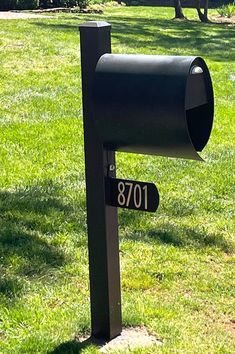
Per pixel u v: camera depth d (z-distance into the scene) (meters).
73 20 19.48
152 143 3.46
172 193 6.59
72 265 4.93
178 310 4.39
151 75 3.36
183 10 31.00
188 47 16.73
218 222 5.95
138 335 4.05
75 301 4.44
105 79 3.47
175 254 5.23
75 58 13.13
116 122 3.48
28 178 6.82
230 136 9.09
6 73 11.61
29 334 4.01
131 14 26.53
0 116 9.16
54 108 9.72
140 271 4.90
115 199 3.73
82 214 5.89
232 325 4.28
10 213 5.79
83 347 3.88
